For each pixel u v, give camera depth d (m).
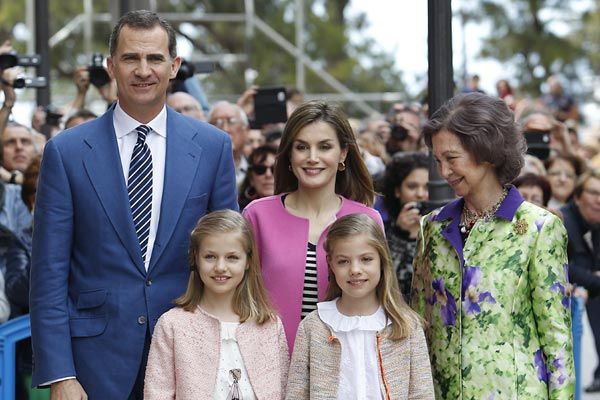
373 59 32.31
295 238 5.02
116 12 12.40
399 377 4.54
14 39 30.38
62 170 4.80
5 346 5.97
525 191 7.43
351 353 4.57
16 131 8.44
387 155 9.88
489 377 4.38
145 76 4.74
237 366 4.74
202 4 29.75
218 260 4.73
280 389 4.75
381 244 4.61
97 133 4.89
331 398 4.55
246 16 23.86
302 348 4.65
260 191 7.62
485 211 4.53
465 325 4.45
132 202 4.83
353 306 4.66
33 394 6.12
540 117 9.51
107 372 4.75
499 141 4.38
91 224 4.79
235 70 28.92
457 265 4.53
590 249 8.61
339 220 4.68
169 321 4.73
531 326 4.43
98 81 9.27
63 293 4.77
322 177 4.98
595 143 15.34
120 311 4.76
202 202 4.94
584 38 34.59
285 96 9.09
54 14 29.14
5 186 7.06
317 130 4.96
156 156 4.90
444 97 5.93
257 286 4.84
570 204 8.67
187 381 4.66
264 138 9.27
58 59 28.92
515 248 4.41
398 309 4.58
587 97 33.69
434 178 6.00
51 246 4.77
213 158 5.00
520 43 33.41
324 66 31.12
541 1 34.09
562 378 4.34
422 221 4.75
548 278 4.38
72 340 4.80
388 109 23.39
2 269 6.34
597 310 9.45
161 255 4.82
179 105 8.12
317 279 4.96
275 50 29.64
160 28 4.79
